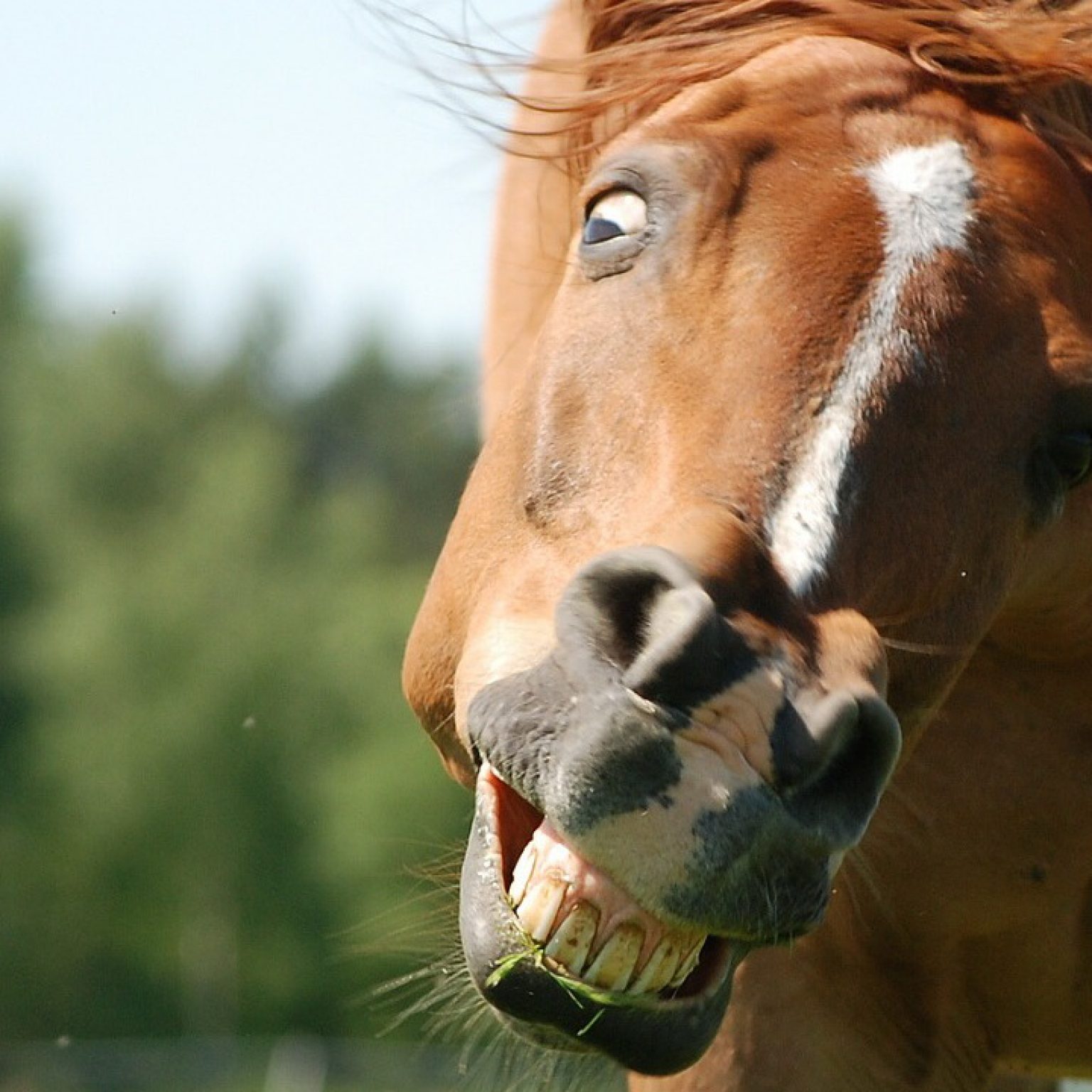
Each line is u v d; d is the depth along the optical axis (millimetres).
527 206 9633
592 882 5633
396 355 170000
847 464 5984
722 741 5469
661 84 6984
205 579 85688
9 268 112875
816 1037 7789
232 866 78438
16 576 88938
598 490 6363
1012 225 6395
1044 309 6344
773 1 7008
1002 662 7391
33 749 81000
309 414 164875
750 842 5484
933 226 6285
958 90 6734
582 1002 5730
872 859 7590
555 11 9281
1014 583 6629
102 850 78625
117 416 115500
